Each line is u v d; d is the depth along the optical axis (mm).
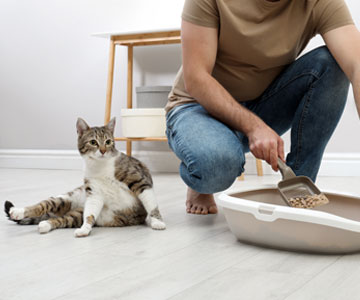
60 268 1101
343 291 911
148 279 1009
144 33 3195
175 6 3508
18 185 2750
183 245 1303
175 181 2900
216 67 1648
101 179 1514
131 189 1552
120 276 1032
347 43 1460
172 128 1638
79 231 1417
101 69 3744
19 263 1146
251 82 1673
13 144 4086
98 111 3785
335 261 1118
